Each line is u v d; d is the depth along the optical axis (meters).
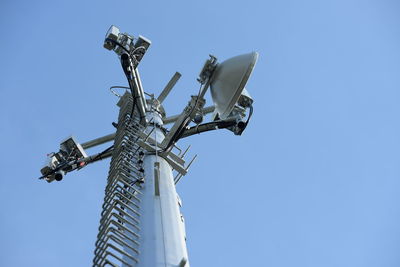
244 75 9.07
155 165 9.77
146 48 11.30
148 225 8.13
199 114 9.91
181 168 10.33
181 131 10.02
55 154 11.85
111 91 13.04
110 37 11.11
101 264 7.18
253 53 9.27
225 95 9.24
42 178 11.76
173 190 9.38
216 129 10.95
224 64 9.54
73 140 11.84
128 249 7.71
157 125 11.90
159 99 13.40
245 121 10.78
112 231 7.59
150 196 8.82
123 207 8.61
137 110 11.65
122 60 10.77
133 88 11.03
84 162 11.82
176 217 8.63
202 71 9.64
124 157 9.59
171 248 7.83
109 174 9.49
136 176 9.23
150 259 7.52
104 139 12.94
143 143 9.99
